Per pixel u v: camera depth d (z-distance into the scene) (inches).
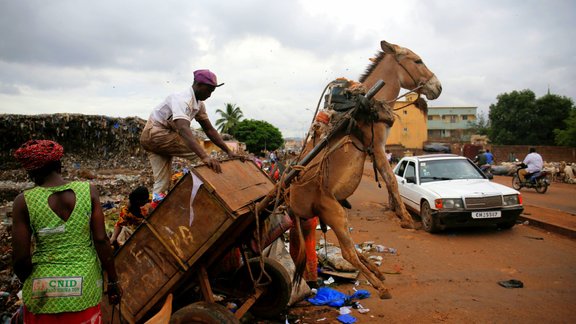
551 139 1761.8
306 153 183.2
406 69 221.0
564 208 468.4
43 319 102.3
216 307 138.8
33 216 101.8
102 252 111.2
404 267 265.4
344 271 245.4
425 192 364.8
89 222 108.3
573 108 1668.3
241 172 169.2
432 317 185.0
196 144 156.3
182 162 690.2
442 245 317.7
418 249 309.7
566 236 332.5
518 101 1791.3
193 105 171.3
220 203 135.3
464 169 404.8
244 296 172.4
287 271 197.2
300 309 199.0
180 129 160.4
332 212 167.9
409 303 203.5
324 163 169.0
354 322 181.0
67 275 102.6
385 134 182.2
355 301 206.7
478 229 368.2
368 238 353.4
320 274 244.5
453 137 2593.5
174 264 141.6
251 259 190.4
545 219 376.5
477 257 281.3
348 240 165.5
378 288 159.0
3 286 208.8
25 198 102.7
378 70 226.2
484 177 396.5
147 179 595.2
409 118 2260.1
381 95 220.4
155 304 145.3
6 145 634.8
